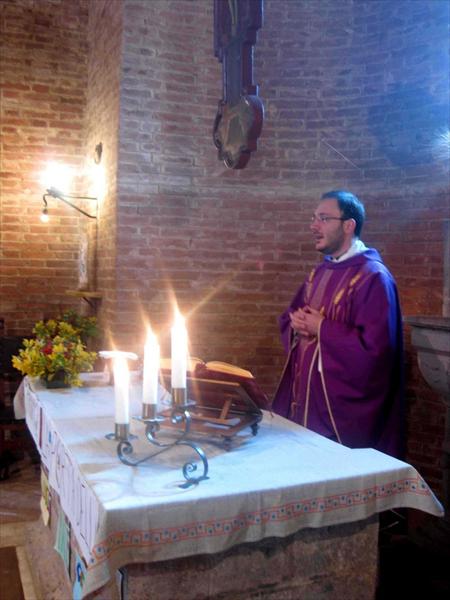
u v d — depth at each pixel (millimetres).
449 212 4379
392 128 4613
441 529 3500
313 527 2070
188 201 4840
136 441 2439
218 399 2473
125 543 1811
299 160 4863
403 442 3439
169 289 4836
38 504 4469
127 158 4734
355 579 2230
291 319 3463
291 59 4828
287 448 2412
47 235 5773
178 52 4793
